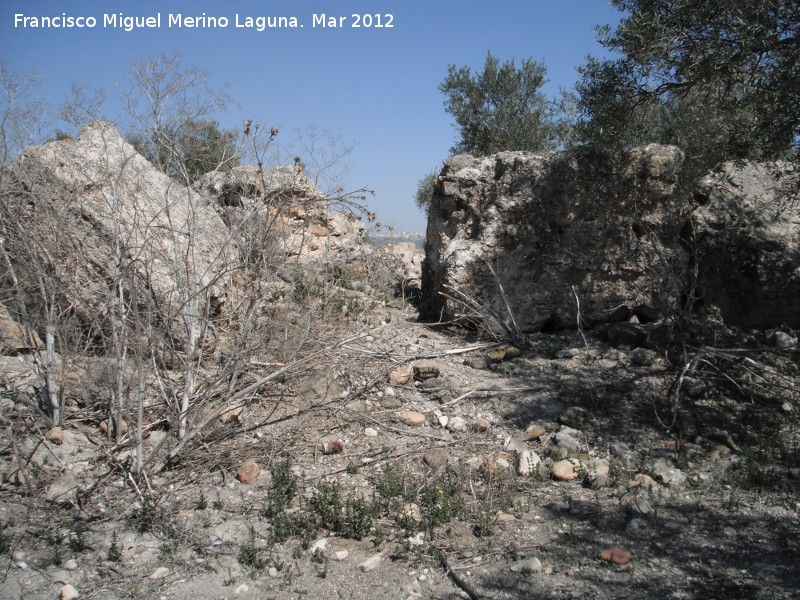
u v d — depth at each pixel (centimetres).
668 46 515
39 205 439
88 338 454
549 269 622
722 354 492
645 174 603
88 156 502
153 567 341
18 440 425
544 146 1253
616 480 409
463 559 343
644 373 533
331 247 743
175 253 453
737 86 562
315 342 525
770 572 327
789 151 608
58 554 343
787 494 392
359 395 506
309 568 339
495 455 437
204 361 496
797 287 587
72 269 455
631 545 352
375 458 436
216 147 506
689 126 732
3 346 470
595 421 474
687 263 618
